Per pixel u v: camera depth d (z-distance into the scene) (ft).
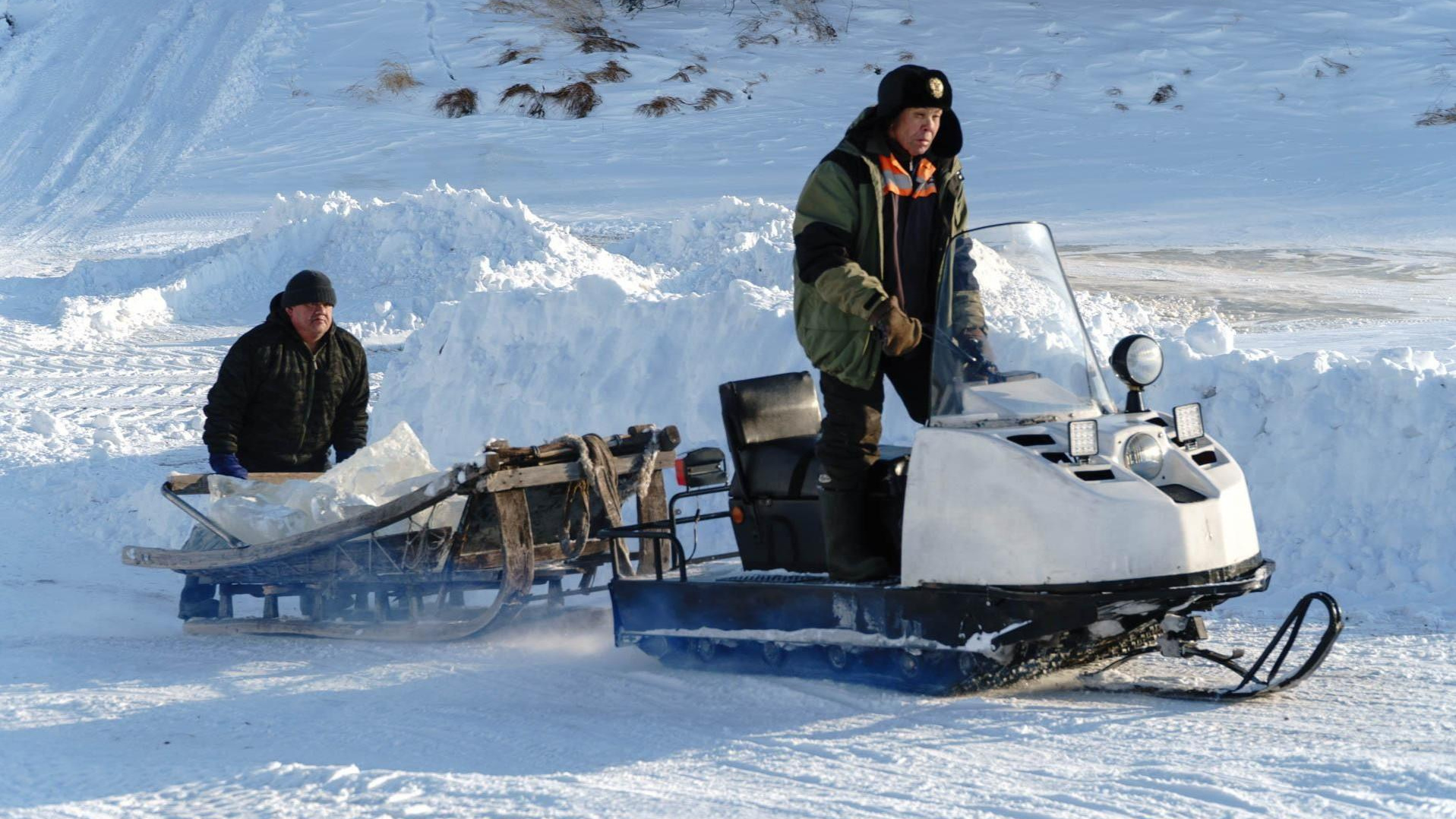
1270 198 179.42
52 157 251.19
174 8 333.01
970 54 292.40
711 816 22.15
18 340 119.96
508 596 35.58
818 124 251.19
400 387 66.44
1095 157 215.51
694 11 338.75
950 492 27.25
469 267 133.59
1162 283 125.70
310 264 143.33
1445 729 25.36
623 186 209.46
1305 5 315.17
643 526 33.65
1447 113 227.61
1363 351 82.64
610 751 26.40
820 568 31.78
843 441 29.40
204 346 120.47
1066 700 28.12
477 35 315.78
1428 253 140.77
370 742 27.96
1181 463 27.32
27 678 34.83
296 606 46.44
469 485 35.12
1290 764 23.11
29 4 335.47
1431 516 40.16
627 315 61.21
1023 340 28.50
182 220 203.31
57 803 24.50
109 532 57.41
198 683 33.94
